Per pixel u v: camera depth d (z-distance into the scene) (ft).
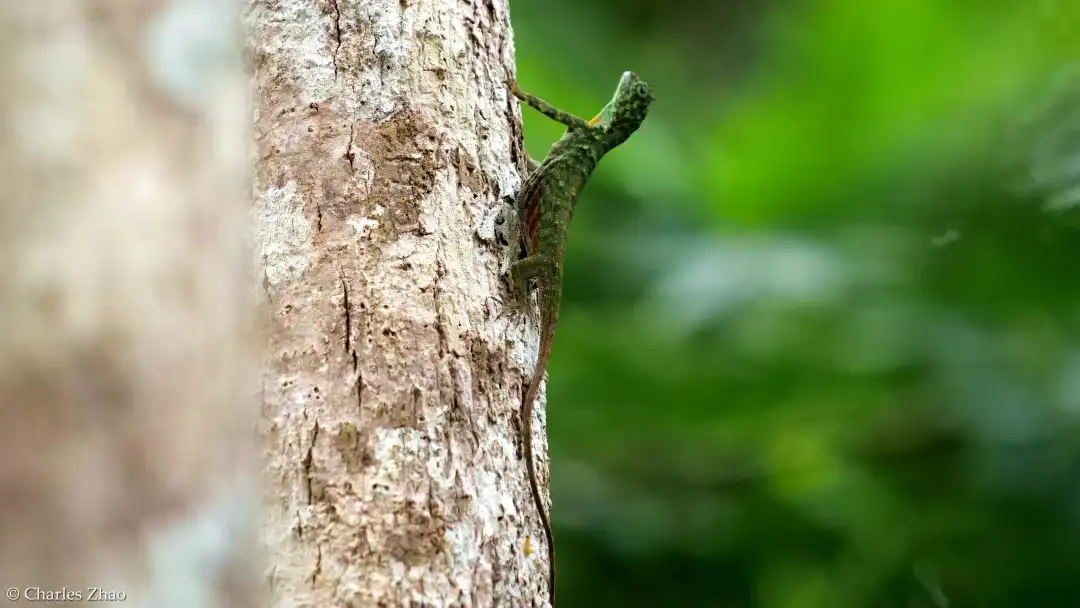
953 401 28.07
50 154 6.84
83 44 7.14
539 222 18.02
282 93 14.20
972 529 27.68
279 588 11.84
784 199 32.04
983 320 29.25
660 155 35.22
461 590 12.20
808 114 31.73
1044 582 27.12
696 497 30.73
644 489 30.76
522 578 13.16
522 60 34.37
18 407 6.51
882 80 31.40
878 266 30.14
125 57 7.36
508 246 14.88
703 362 29.89
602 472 30.94
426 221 13.73
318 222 13.51
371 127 13.97
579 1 48.16
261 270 13.42
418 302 13.24
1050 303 29.07
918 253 30.04
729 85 48.34
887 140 30.66
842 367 29.14
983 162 29.22
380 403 12.62
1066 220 27.84
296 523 12.12
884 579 28.60
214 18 8.13
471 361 13.46
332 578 11.85
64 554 6.59
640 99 20.77
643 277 31.94
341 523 12.07
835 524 29.91
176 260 7.32
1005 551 27.37
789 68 34.12
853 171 31.14
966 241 29.37
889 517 28.99
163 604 7.02
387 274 13.28
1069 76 29.14
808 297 28.99
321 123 13.98
